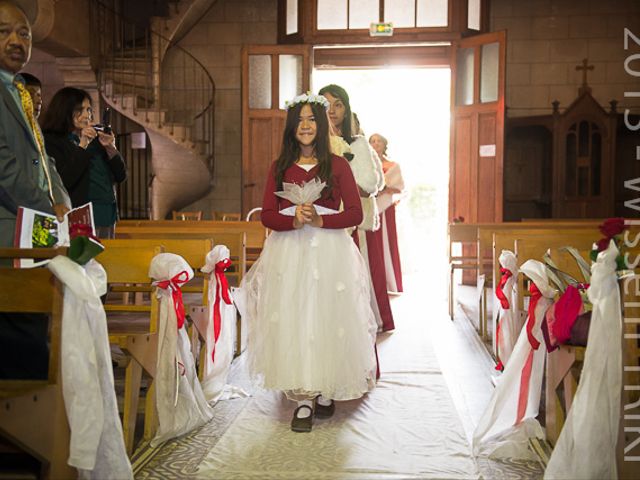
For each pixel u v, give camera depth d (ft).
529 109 35.55
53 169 9.79
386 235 26.43
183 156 33.91
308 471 8.86
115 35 35.53
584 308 8.80
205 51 37.22
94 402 7.06
